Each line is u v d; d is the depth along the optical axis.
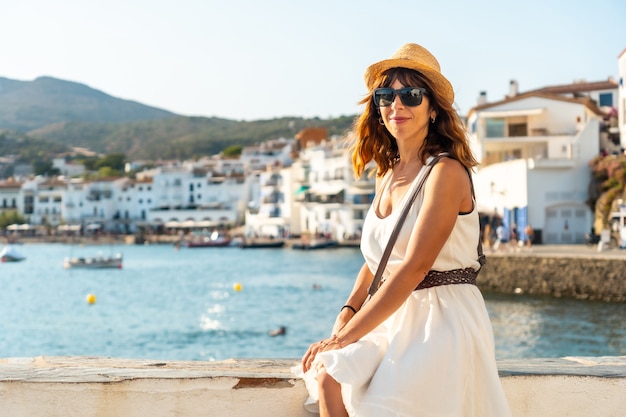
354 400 3.11
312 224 116.50
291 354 28.91
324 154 112.94
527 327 29.50
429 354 3.12
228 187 154.88
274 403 3.51
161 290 58.91
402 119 3.48
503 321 31.31
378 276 3.41
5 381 3.39
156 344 32.62
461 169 3.32
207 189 156.75
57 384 3.40
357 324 3.21
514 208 56.69
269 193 130.38
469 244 3.34
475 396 3.21
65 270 85.75
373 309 3.19
